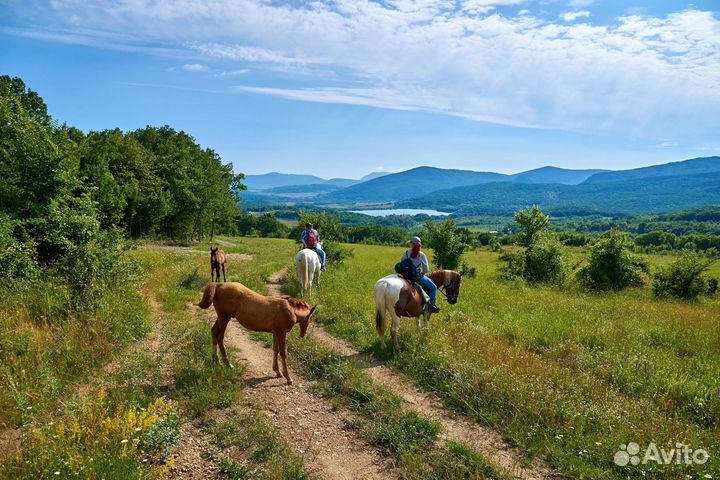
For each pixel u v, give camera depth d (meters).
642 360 8.33
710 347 10.05
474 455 5.09
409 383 7.36
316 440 5.46
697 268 21.27
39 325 7.65
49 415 5.18
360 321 10.76
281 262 25.52
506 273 25.81
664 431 5.59
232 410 5.99
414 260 9.44
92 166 27.34
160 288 12.73
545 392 6.61
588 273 23.94
